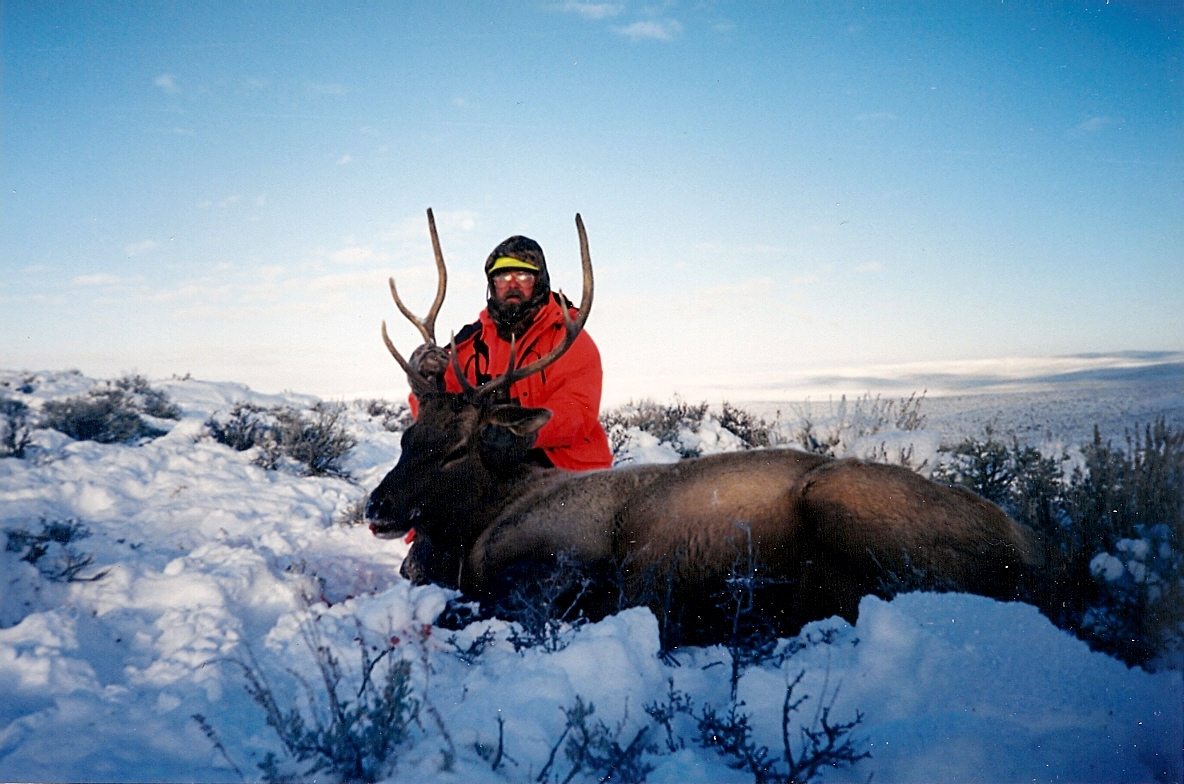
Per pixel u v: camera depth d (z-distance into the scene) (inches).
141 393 543.2
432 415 188.5
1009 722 107.8
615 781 102.2
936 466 224.7
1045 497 181.0
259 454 393.4
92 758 106.1
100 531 254.2
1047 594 148.5
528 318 231.3
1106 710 108.7
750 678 125.6
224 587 194.2
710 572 161.9
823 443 307.1
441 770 99.4
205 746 112.3
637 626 135.9
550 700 114.2
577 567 170.2
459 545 190.7
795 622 157.9
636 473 180.4
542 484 188.1
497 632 154.2
